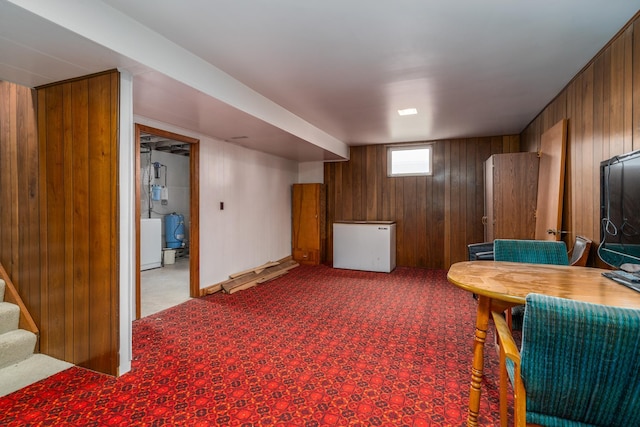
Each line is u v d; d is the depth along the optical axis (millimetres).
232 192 4625
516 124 4602
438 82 3045
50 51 1854
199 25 2061
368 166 6207
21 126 2430
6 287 2490
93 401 1880
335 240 5824
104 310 2164
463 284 1604
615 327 918
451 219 5652
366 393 1968
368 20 2018
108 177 2127
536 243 2297
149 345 2619
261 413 1777
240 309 3529
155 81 2328
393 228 5758
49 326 2381
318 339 2744
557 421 1072
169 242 6922
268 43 2303
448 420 1723
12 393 1953
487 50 2416
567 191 3047
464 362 2350
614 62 2234
